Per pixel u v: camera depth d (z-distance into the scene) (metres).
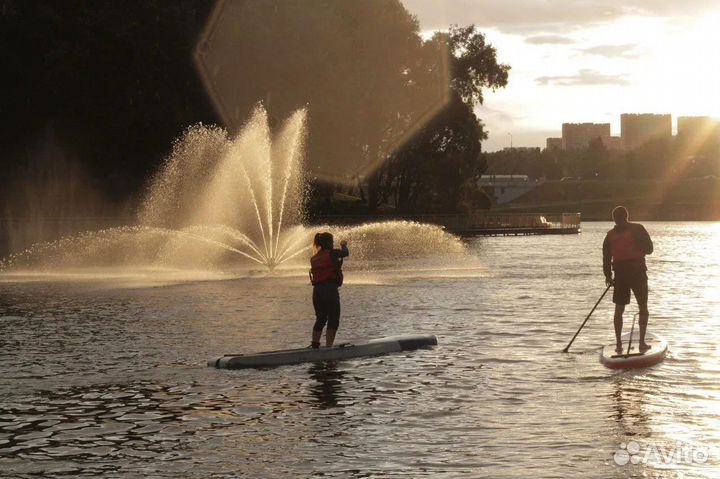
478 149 102.69
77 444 10.94
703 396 13.05
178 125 67.69
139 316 24.27
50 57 66.12
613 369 15.34
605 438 10.84
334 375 15.12
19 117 70.50
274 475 9.61
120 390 14.05
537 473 9.52
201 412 12.53
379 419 11.99
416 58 95.12
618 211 16.48
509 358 16.59
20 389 14.18
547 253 64.81
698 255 61.41
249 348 18.30
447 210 105.94
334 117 79.19
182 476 9.62
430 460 10.07
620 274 16.27
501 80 102.06
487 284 35.69
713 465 9.73
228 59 72.94
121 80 68.69
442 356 16.92
